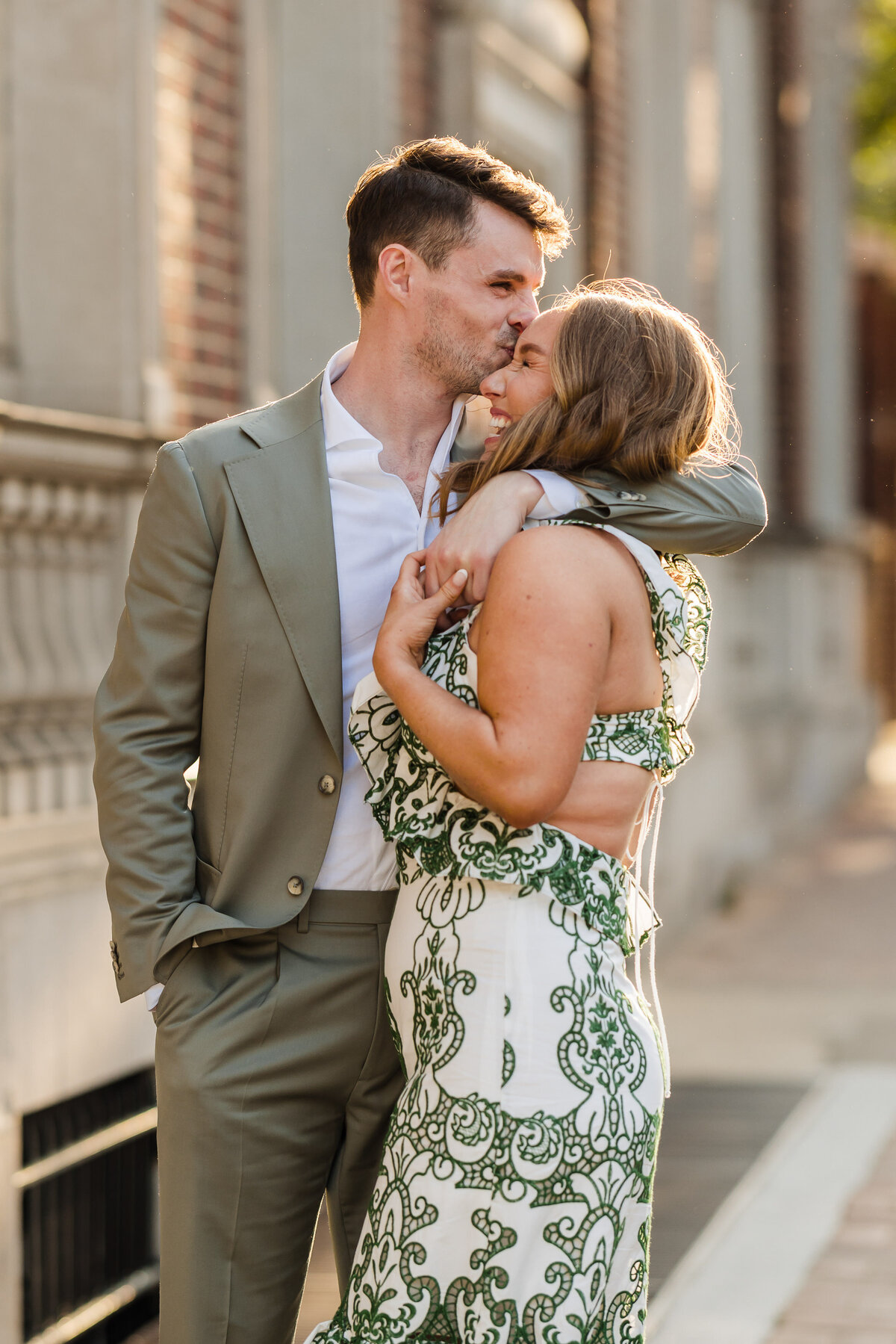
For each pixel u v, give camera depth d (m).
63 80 4.46
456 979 2.15
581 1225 2.09
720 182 11.19
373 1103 2.54
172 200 5.17
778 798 12.25
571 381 2.24
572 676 2.08
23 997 3.89
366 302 2.58
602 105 8.99
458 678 2.21
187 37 5.26
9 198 4.43
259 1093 2.45
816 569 13.85
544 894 2.14
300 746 2.45
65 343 4.48
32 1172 4.01
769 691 12.30
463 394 2.60
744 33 12.09
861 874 11.47
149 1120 4.55
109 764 2.46
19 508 3.97
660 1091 2.20
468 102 7.20
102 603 4.37
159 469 2.49
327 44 6.14
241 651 2.43
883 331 19.81
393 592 2.28
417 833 2.24
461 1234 2.09
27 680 4.05
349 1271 2.58
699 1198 5.12
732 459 2.43
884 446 20.02
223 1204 2.43
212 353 5.43
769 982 8.30
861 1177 5.31
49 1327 4.11
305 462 2.50
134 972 2.41
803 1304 4.26
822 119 13.95
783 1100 6.26
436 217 2.47
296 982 2.47
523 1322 2.07
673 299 9.93
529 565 2.11
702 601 2.42
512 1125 2.08
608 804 2.18
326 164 6.14
